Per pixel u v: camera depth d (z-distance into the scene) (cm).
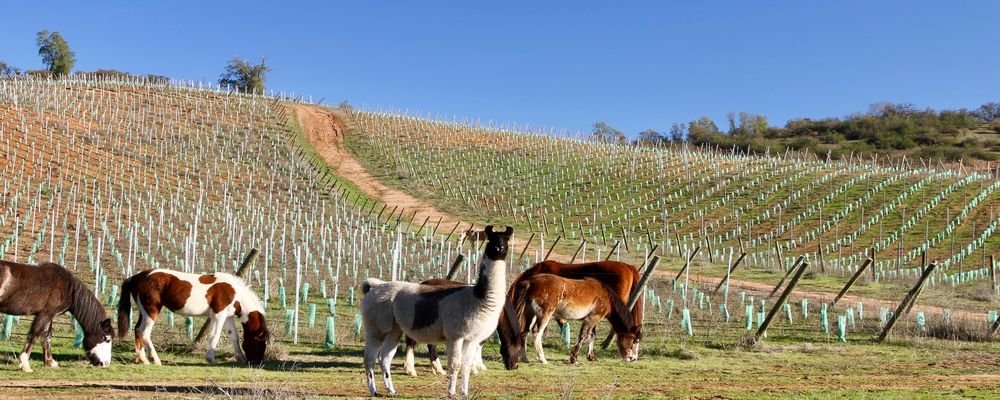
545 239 4931
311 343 1576
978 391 1120
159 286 1291
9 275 1141
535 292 1380
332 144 8131
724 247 4766
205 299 1302
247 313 1322
